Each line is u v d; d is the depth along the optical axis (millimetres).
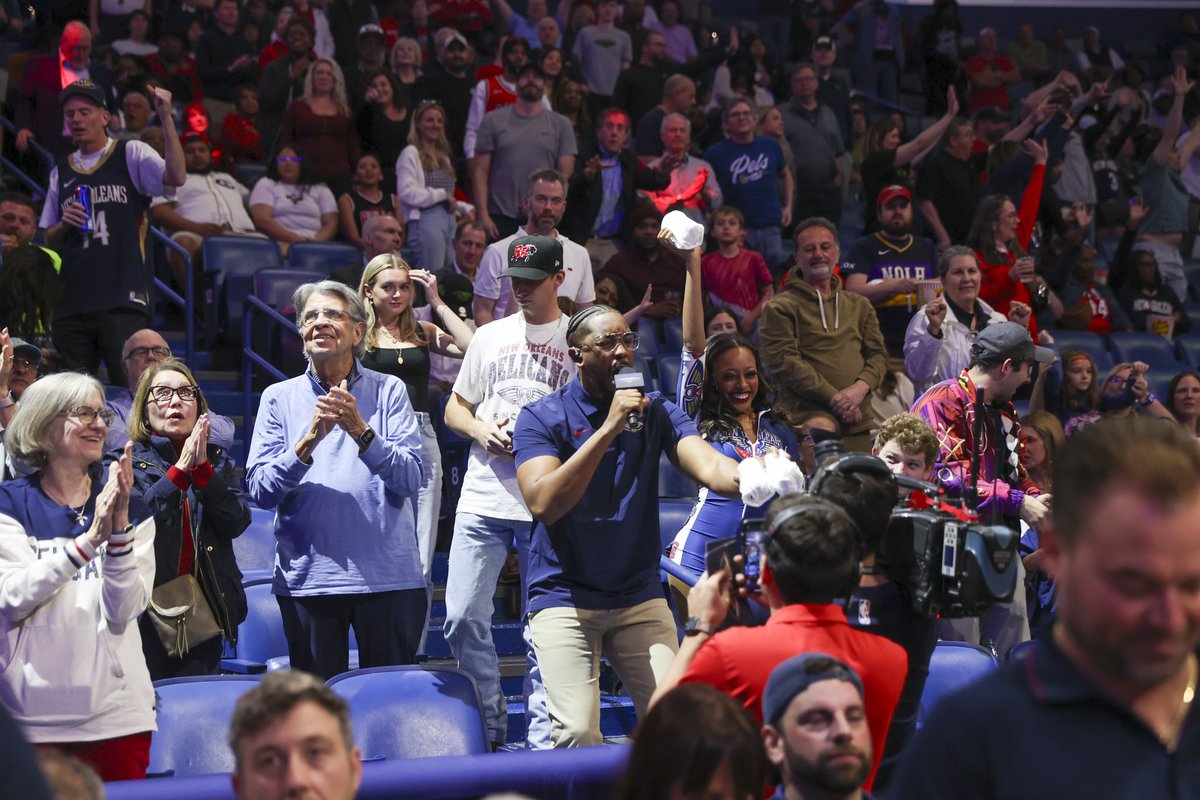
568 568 3859
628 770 2273
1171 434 1480
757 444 4625
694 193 9117
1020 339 4766
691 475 3773
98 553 3580
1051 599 5512
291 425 4355
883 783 3053
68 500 3760
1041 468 5883
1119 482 1444
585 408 3867
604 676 5715
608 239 9383
